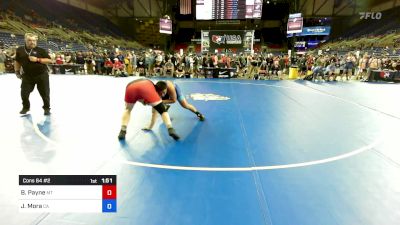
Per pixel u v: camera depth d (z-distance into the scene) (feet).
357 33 121.29
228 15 85.15
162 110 15.37
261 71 59.31
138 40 146.82
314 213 8.44
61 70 60.08
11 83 38.52
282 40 143.33
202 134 16.31
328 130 17.39
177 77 57.77
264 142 14.96
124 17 143.95
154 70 60.95
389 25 103.60
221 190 9.73
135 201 8.96
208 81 49.49
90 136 15.55
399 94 34.55
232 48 83.10
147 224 7.84
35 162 11.73
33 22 87.66
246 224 7.88
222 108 24.07
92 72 61.62
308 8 130.21
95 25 122.72
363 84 47.09
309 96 31.89
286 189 9.85
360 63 61.05
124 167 11.47
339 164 12.03
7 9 81.71
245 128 17.69
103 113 21.30
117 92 32.48
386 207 8.80
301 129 17.60
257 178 10.66
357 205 8.88
